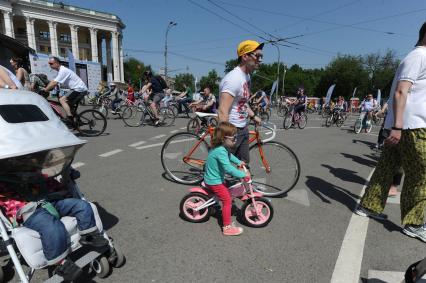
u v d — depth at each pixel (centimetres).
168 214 378
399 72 327
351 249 312
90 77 2727
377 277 269
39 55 2295
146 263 278
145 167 573
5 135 237
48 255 221
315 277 267
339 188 503
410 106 318
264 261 287
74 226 241
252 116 426
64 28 6353
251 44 355
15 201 245
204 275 264
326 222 371
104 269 254
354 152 834
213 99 1055
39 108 275
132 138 870
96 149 707
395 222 378
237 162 347
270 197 450
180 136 492
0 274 240
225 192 331
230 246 310
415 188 331
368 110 1330
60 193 267
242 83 367
